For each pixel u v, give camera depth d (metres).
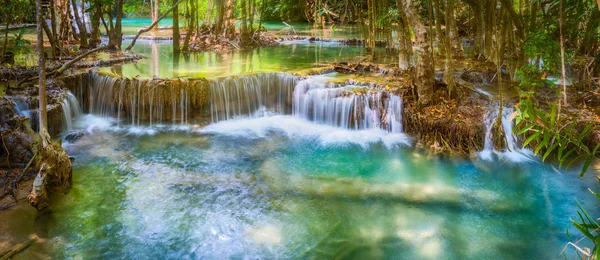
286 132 8.39
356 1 19.91
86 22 16.41
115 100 8.63
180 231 4.91
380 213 5.42
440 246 4.75
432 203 5.69
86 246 4.55
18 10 9.72
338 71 10.47
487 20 11.75
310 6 26.50
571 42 9.87
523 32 9.05
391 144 7.68
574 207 5.56
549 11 8.78
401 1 9.77
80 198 5.51
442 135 7.46
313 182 6.26
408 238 4.89
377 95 8.32
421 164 6.92
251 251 4.59
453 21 12.34
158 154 7.12
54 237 4.66
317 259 4.48
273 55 13.23
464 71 10.19
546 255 4.58
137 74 9.27
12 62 9.48
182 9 18.73
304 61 11.87
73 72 8.95
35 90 7.77
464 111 7.68
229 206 5.50
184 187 5.96
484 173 6.57
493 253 4.63
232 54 13.33
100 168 6.45
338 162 7.00
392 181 6.32
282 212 5.40
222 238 4.81
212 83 8.69
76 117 8.48
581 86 8.53
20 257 4.26
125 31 18.61
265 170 6.63
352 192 5.97
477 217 5.36
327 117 8.75
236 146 7.61
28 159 6.07
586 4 8.01
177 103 8.54
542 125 2.87
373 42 12.75
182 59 11.86
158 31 18.92
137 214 5.21
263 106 9.46
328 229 5.05
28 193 5.37
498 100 8.02
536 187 6.12
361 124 8.45
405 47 10.48
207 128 8.48
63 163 5.57
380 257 4.53
